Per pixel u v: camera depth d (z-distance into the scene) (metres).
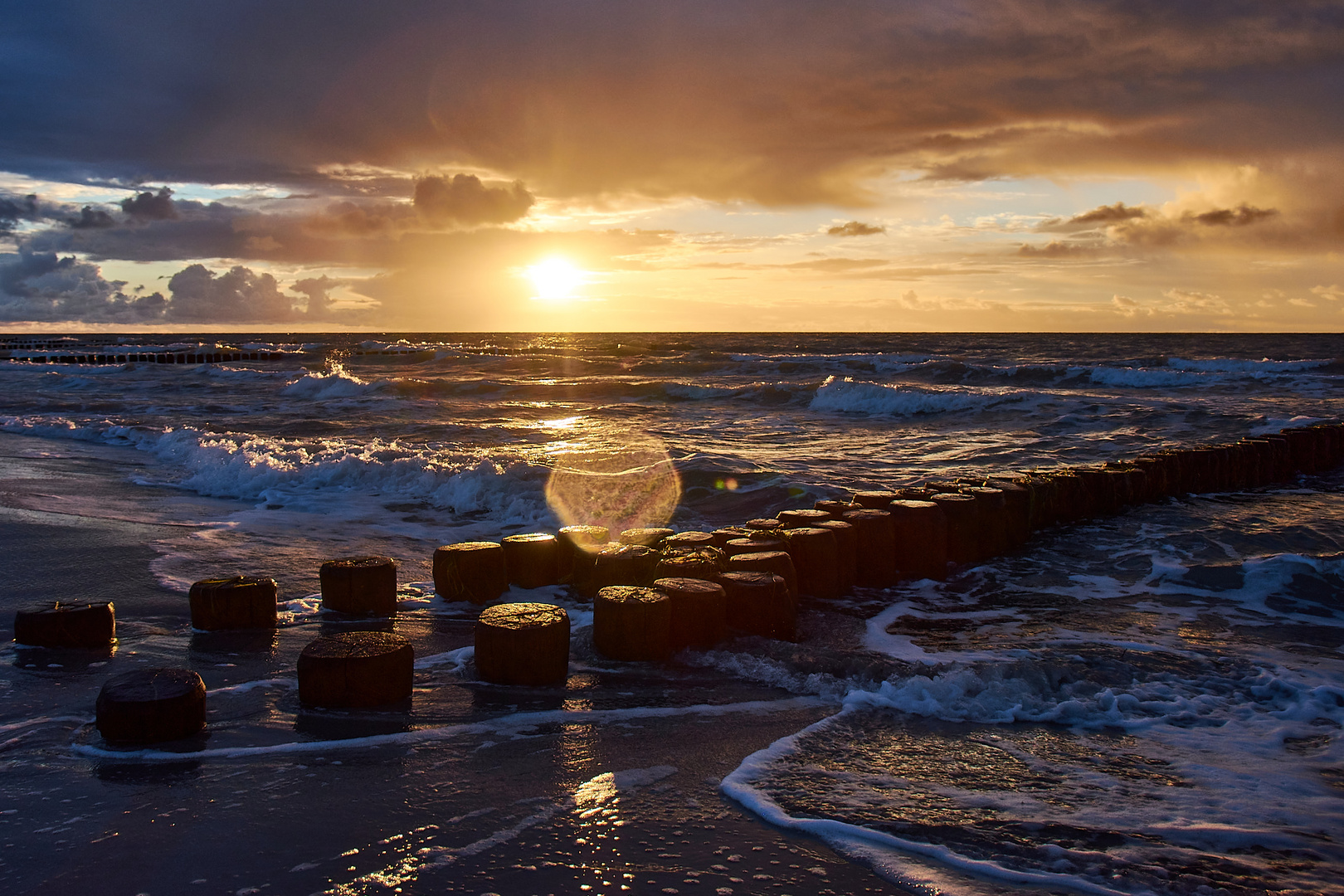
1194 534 8.39
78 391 30.20
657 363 38.56
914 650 5.22
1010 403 20.56
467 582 6.23
